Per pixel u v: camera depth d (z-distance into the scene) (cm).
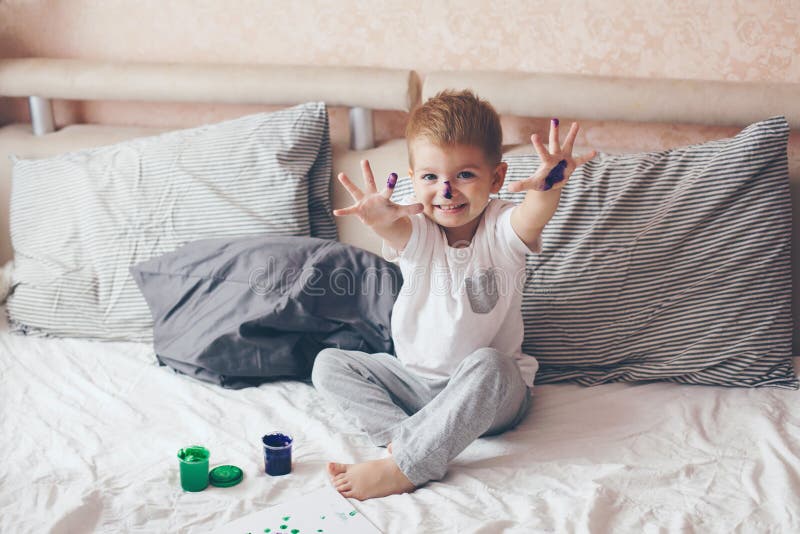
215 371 156
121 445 134
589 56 187
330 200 191
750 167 158
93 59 210
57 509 114
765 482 123
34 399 150
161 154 185
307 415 144
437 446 124
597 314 159
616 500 118
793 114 167
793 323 171
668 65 183
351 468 124
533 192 130
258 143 182
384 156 190
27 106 223
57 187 188
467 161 131
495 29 190
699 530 112
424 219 140
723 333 155
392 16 195
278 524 112
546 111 180
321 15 199
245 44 205
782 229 158
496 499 119
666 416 143
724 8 177
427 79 186
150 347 174
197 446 124
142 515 114
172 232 179
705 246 158
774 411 144
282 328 158
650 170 164
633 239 160
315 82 190
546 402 151
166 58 211
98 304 177
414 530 111
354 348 159
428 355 142
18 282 183
